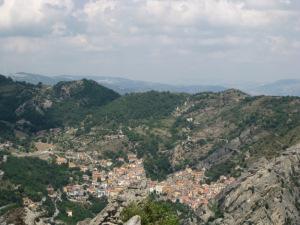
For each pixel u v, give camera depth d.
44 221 72.69
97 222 73.81
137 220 67.69
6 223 68.81
